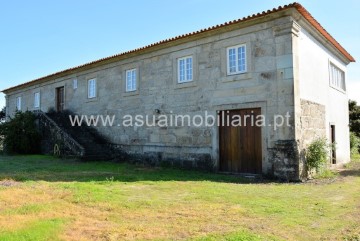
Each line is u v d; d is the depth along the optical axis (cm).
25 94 2278
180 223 446
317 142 957
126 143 1424
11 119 1723
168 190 697
